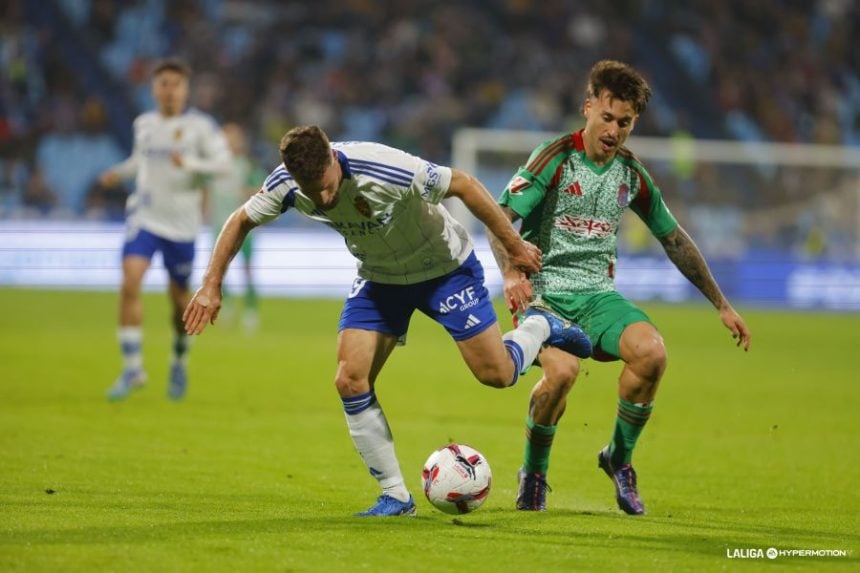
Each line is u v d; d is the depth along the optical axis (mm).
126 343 37781
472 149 93250
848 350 62500
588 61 117625
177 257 38656
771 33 124375
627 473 22312
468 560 16750
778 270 97125
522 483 22406
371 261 20641
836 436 34312
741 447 31875
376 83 111125
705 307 92625
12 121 101188
